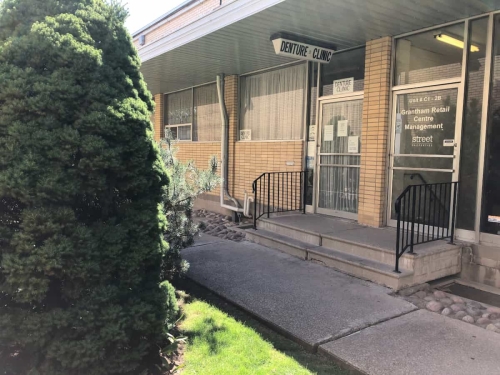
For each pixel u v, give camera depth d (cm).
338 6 467
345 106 663
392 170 588
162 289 295
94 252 254
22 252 236
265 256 572
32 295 238
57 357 244
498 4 452
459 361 295
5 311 247
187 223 424
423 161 549
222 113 898
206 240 677
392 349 312
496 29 473
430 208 539
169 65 796
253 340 328
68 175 247
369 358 298
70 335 251
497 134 472
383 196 592
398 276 431
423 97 547
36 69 254
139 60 321
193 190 423
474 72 493
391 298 413
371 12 486
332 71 684
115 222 277
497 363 293
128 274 275
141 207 287
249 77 870
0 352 253
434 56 537
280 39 566
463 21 502
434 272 466
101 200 274
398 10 477
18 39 251
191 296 428
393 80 585
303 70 738
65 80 252
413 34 557
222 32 574
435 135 536
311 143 725
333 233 558
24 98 242
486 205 484
